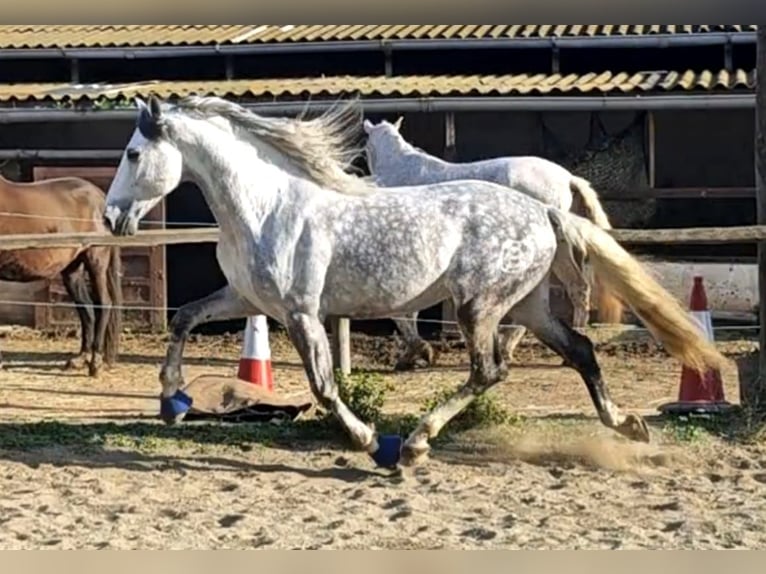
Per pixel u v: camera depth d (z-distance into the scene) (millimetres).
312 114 13641
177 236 9094
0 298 14250
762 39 8672
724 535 6254
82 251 11352
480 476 7363
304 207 7301
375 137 10383
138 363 12133
